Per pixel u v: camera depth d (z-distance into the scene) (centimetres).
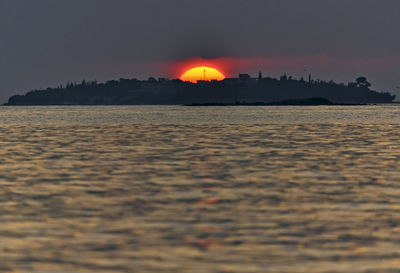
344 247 8700
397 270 7644
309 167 19062
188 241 9044
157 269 7725
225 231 9694
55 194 13538
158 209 11631
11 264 7944
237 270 7662
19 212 11319
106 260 8100
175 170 18338
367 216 10862
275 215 10988
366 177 16525
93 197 13125
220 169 18588
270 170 18275
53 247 8725
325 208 11688
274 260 8088
